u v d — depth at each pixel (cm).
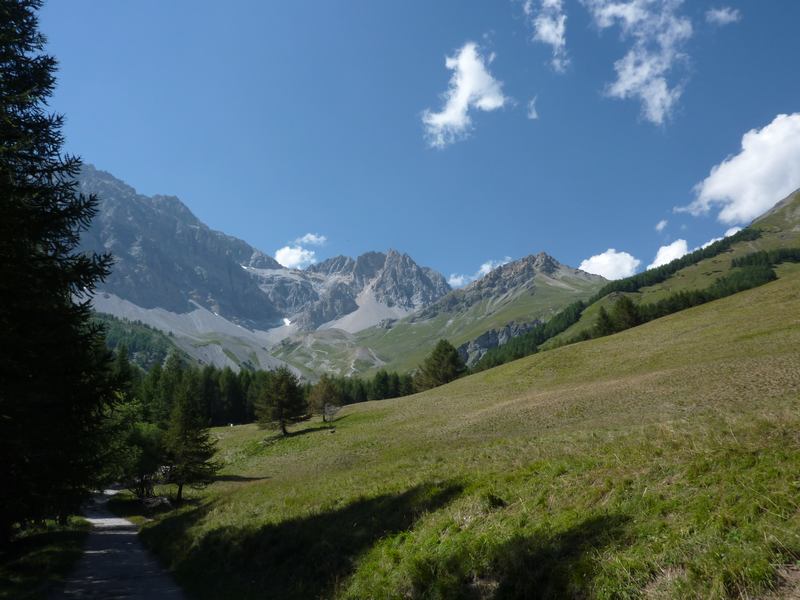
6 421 1188
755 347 5100
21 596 1267
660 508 788
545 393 6009
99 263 1431
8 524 1647
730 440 939
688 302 15525
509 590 799
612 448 1182
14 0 1494
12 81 1431
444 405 7344
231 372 14012
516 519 982
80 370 1380
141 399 9675
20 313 1206
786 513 645
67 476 1449
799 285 7400
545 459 1316
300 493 2097
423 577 955
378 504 1469
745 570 575
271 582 1308
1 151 1300
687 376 4569
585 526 840
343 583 1097
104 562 2033
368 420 7431
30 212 1292
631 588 649
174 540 2216
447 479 1466
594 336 13638
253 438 8338
